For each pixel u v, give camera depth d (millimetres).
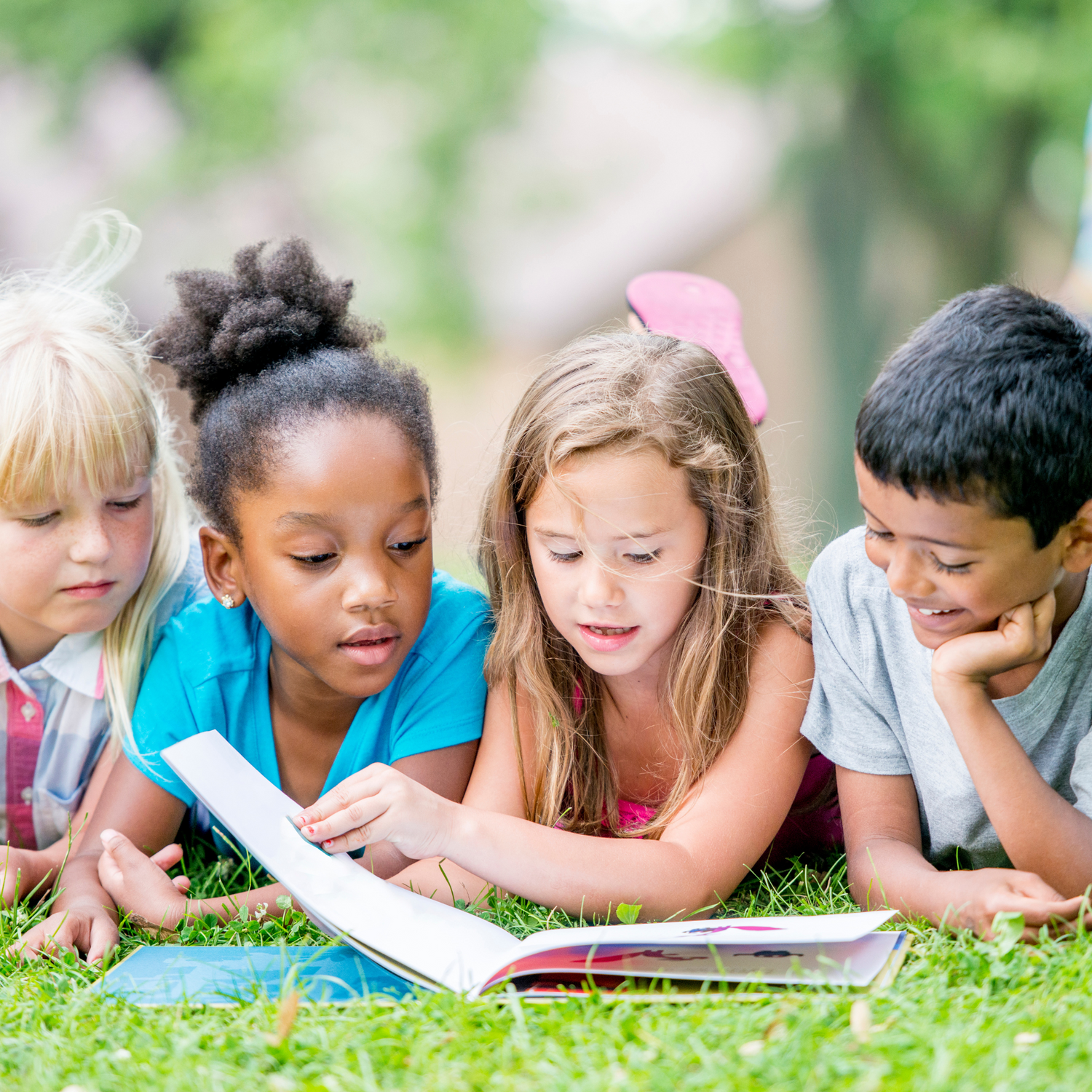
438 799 2766
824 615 3062
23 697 3492
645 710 3330
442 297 20891
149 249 19500
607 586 2900
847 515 19250
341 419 3008
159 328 3453
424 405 3273
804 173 18984
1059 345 2496
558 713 3244
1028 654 2570
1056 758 2889
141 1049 2213
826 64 17969
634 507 2867
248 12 19125
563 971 2377
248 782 2801
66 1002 2496
